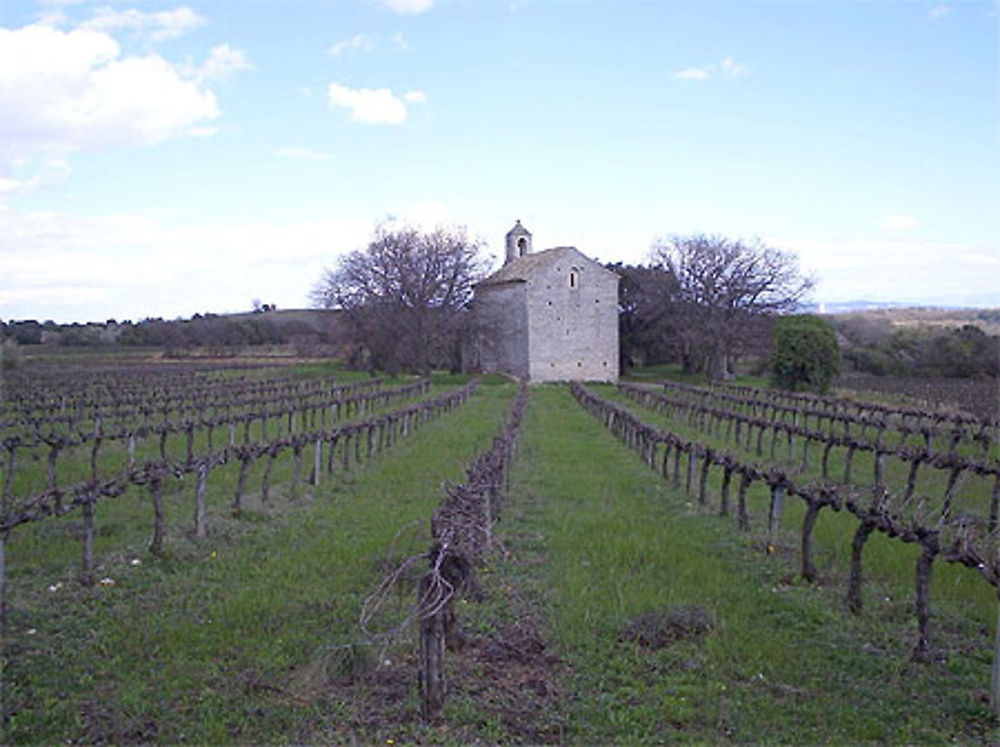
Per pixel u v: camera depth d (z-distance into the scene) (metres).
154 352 82.00
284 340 93.31
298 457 16.88
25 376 50.72
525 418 35.84
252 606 9.12
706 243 73.19
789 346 47.19
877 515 8.97
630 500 16.23
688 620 8.71
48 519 13.30
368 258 70.56
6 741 6.20
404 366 70.31
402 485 17.81
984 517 14.18
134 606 9.20
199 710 6.79
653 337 78.25
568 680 7.45
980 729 6.59
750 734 6.48
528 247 85.88
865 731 6.54
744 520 13.32
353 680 7.40
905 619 9.01
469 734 6.46
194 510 14.09
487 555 11.04
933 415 27.31
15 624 8.54
